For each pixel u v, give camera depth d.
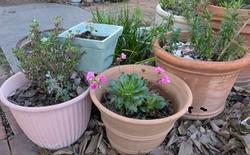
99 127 1.71
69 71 1.55
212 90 1.67
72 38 1.56
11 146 1.64
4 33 3.00
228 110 1.92
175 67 1.63
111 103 1.46
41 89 1.54
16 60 2.45
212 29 1.88
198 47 1.78
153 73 1.62
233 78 1.70
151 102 1.46
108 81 1.54
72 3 4.09
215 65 1.53
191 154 1.62
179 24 2.04
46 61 1.49
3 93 1.47
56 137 1.52
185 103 1.42
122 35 2.05
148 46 2.06
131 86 1.42
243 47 1.72
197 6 1.84
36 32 1.56
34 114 1.37
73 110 1.45
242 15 1.84
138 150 1.50
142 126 1.29
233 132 1.71
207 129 1.77
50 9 3.82
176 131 1.74
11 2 4.08
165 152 1.63
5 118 1.84
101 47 1.55
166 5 2.27
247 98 2.04
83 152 1.61
